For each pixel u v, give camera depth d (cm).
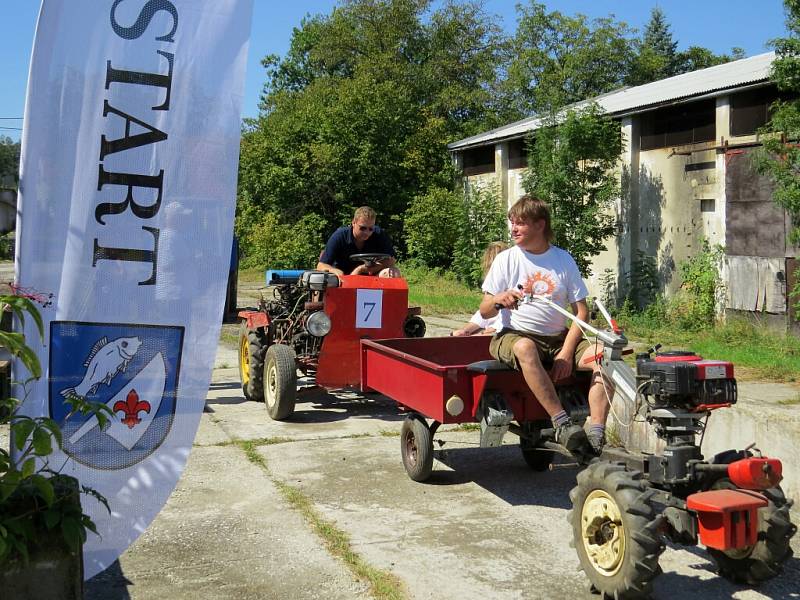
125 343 367
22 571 294
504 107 3969
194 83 371
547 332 521
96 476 364
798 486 512
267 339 847
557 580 416
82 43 360
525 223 516
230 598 392
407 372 568
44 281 358
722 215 1470
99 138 362
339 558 441
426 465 574
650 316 1536
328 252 823
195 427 374
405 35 3981
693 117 1561
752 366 1034
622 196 1714
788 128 1127
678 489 401
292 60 4556
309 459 639
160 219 370
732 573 411
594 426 467
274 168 2880
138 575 419
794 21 1131
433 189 2602
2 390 480
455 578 418
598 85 4012
